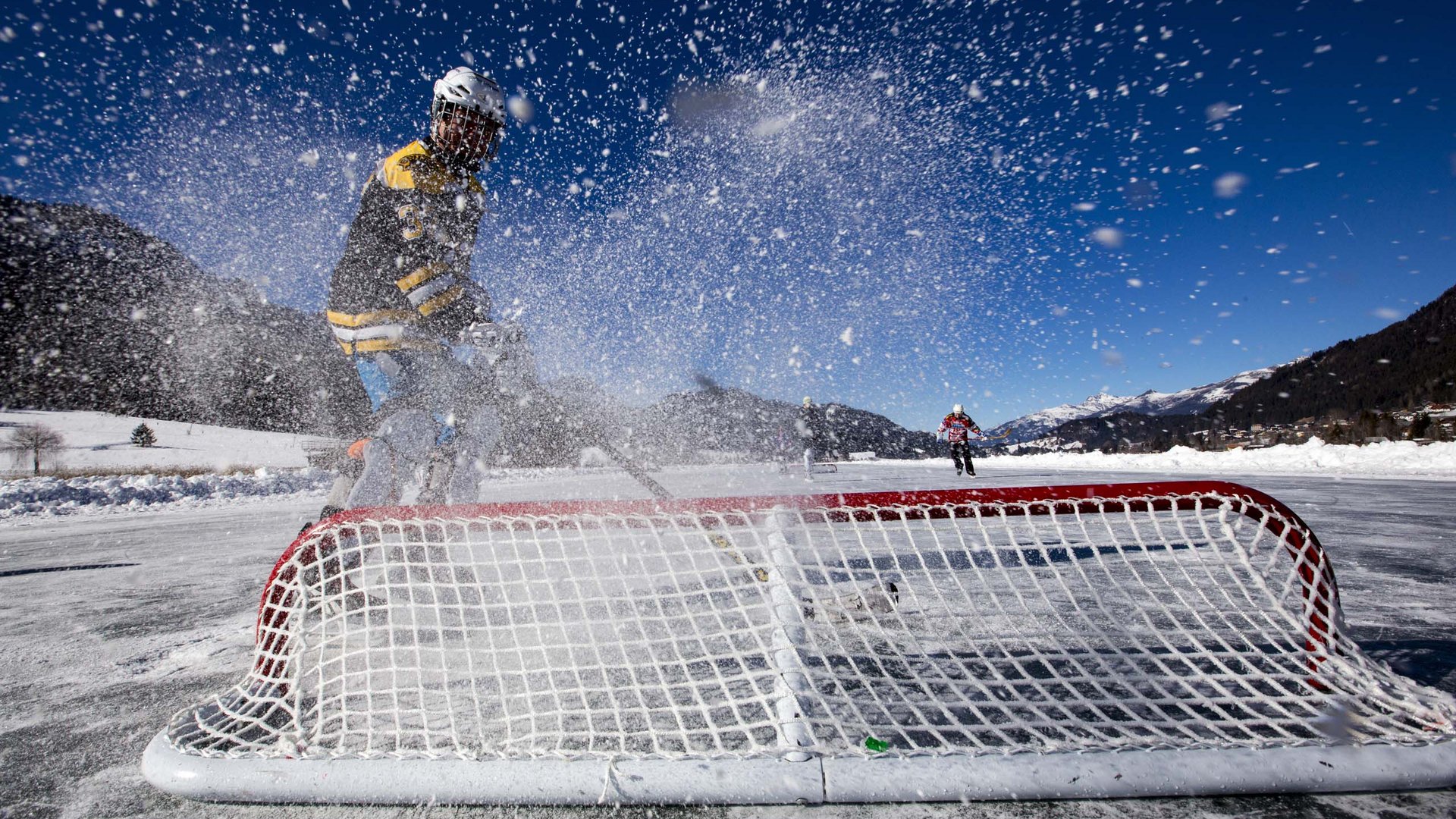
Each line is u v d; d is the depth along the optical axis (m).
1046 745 0.95
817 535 1.09
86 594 2.86
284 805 0.94
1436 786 0.89
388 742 1.10
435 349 2.18
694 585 2.05
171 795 0.98
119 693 1.47
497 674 1.03
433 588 1.07
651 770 0.91
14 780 1.04
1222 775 0.88
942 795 0.88
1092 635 1.53
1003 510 1.08
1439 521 4.11
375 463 2.00
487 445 2.26
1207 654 1.05
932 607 1.73
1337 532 3.65
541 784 0.91
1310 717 1.01
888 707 1.19
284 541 4.86
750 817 0.87
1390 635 1.63
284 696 1.12
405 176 2.14
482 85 2.18
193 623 2.21
